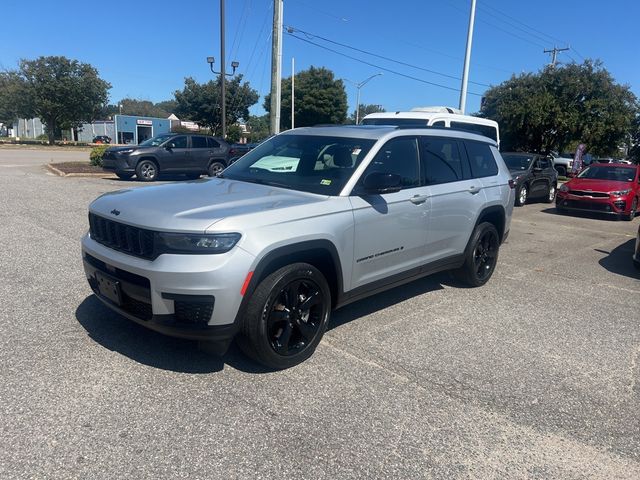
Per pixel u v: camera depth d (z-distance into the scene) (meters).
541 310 5.40
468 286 6.13
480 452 2.89
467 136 5.85
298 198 3.92
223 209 3.54
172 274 3.18
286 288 3.61
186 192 4.04
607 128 26.69
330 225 3.84
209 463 2.66
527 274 6.96
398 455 2.83
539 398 3.52
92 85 50.97
